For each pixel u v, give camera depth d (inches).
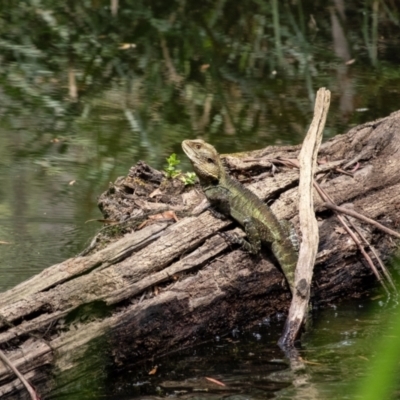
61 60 893.2
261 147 642.2
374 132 446.0
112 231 363.6
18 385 266.2
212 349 332.5
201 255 339.3
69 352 283.4
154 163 609.6
